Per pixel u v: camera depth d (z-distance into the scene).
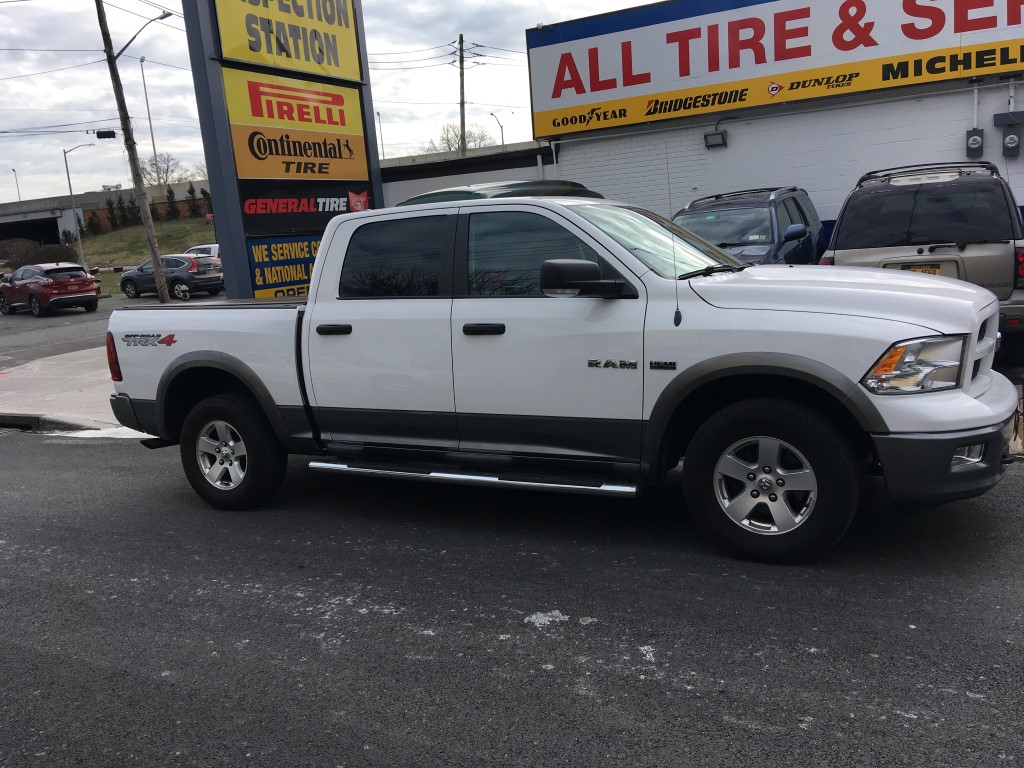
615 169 14.60
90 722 3.20
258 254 9.98
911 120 12.44
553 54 14.41
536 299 4.50
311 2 10.70
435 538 5.02
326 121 11.02
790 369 3.88
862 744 2.74
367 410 5.05
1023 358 7.22
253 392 5.43
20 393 12.24
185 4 9.15
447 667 3.44
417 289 4.86
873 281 4.28
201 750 2.96
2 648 3.89
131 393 5.97
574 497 5.67
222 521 5.66
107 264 58.09
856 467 3.95
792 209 10.82
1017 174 11.98
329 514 5.66
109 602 4.38
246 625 3.98
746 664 3.29
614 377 4.29
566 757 2.78
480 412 4.70
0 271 51.94
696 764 2.69
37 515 6.16
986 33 11.53
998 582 3.87
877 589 3.87
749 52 12.99
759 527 4.21
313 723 3.09
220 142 9.43
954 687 3.03
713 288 4.14
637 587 4.09
